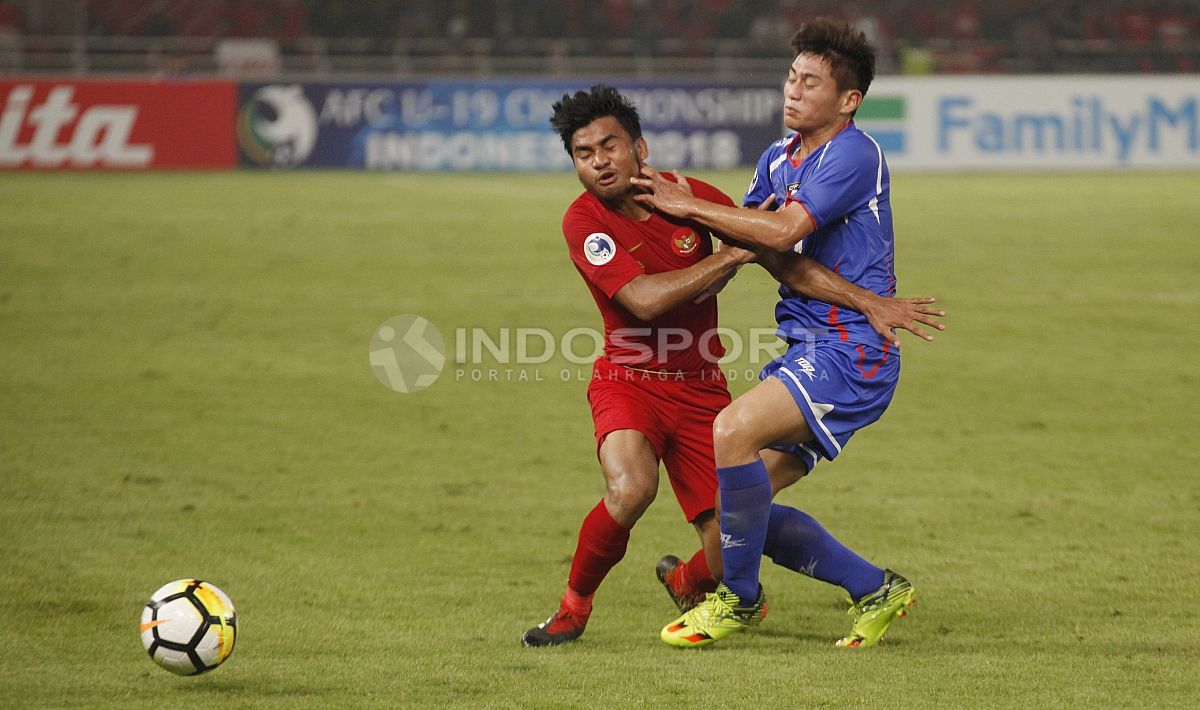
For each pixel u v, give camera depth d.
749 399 15.39
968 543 20.86
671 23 112.75
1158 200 71.75
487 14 110.56
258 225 60.78
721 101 91.25
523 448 27.16
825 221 15.21
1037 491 23.94
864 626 16.05
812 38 15.56
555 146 91.69
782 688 14.33
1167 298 44.28
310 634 16.39
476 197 73.50
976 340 38.12
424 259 51.84
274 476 24.75
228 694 14.08
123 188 75.88
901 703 13.80
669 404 16.44
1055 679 14.60
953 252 54.25
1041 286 46.62
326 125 89.62
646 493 15.81
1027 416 29.78
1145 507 22.86
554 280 47.16
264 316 40.88
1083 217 64.75
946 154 90.31
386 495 23.61
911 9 116.56
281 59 97.88
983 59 104.62
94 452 26.25
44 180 79.81
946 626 16.91
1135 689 14.24
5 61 93.56
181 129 87.81
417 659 15.41
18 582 18.41
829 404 15.34
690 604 17.31
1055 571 19.36
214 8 109.00
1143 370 34.38
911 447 27.22
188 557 19.81
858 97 15.71
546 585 18.78
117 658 15.34
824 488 24.22
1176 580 18.88
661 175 16.28
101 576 18.77
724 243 15.93
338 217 64.12
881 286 15.81
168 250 53.25
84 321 39.81
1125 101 90.38
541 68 100.06
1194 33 115.56
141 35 102.88
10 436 27.39
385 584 18.69
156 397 31.06
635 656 15.62
